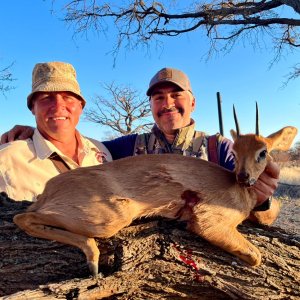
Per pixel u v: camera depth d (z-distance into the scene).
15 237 0.84
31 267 0.82
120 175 0.83
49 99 1.11
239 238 0.84
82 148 1.19
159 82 1.24
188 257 0.83
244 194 0.89
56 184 0.82
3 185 1.04
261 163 0.90
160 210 0.84
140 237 0.81
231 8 4.05
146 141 1.29
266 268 0.84
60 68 1.12
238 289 0.82
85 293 0.74
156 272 0.81
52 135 1.12
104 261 0.81
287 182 4.41
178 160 0.87
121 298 0.79
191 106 1.32
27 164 1.07
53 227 0.80
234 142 0.95
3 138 1.19
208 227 0.83
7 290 0.82
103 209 0.78
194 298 0.83
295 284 0.85
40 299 0.71
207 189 0.85
